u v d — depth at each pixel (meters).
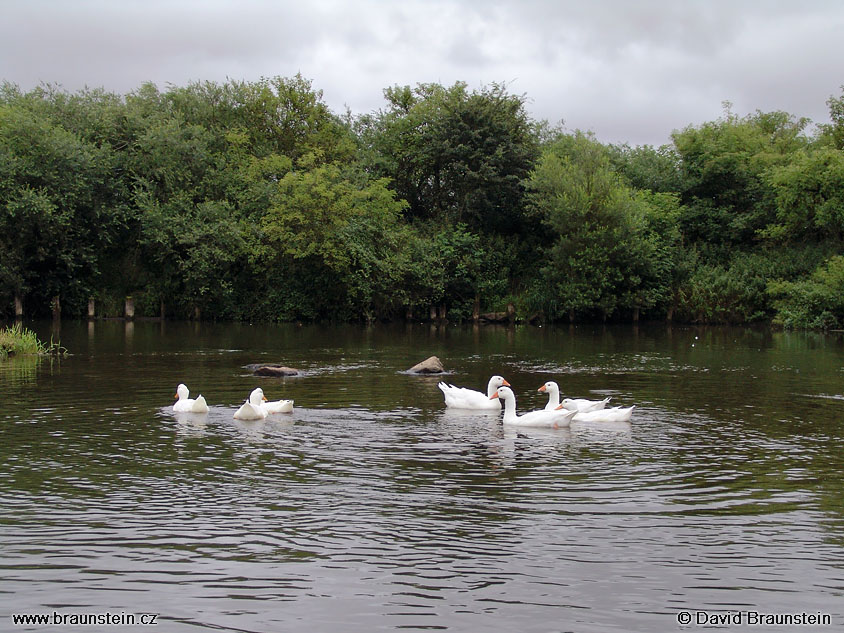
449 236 55.38
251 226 50.75
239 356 29.17
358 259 50.44
